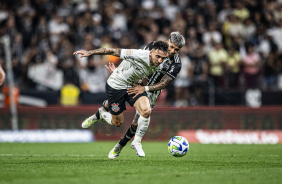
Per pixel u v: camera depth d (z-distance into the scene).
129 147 30.30
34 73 40.94
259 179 14.29
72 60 41.41
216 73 40.66
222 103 38.22
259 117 37.59
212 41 43.34
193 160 21.14
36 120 37.47
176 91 38.59
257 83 38.59
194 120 37.59
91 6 47.47
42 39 43.59
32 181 13.68
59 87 40.66
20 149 28.98
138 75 19.53
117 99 19.95
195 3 48.69
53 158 22.08
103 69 40.75
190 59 41.00
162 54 18.64
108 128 37.28
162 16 45.91
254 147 31.84
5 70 40.31
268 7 47.88
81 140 37.28
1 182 13.48
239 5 47.56
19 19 44.62
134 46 42.94
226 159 22.11
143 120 19.89
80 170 16.41
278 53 43.59
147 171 16.22
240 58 43.06
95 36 44.44
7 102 38.06
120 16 46.69
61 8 47.22
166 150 28.20
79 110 37.50
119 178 14.34
